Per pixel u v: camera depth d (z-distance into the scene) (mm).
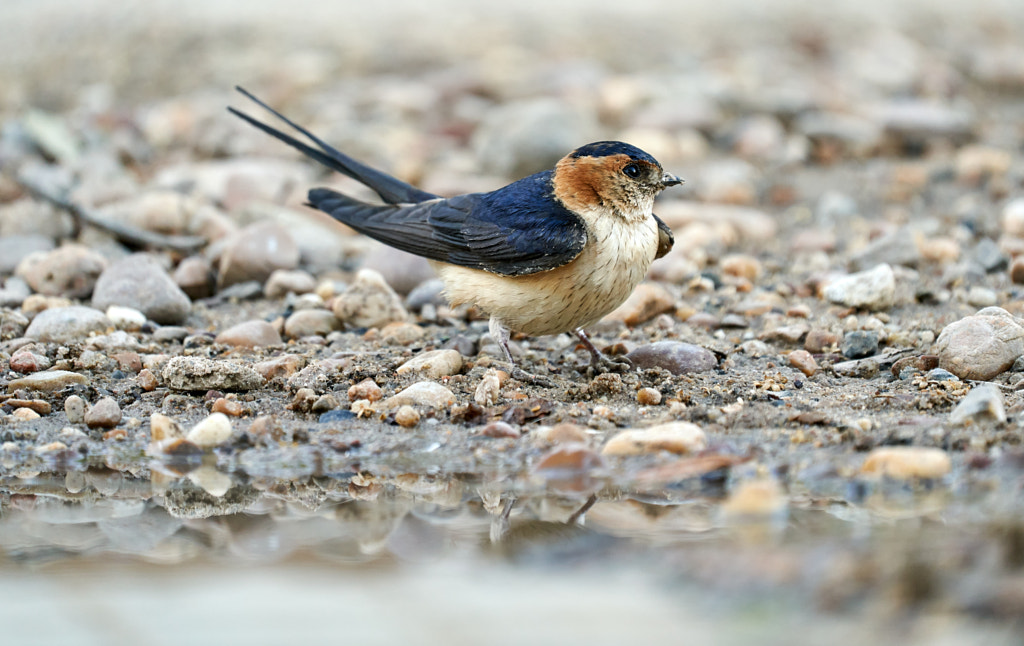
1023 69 23797
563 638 6148
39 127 19047
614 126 20797
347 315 12734
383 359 11617
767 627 6230
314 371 11141
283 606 6707
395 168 18391
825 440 9211
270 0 29734
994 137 20391
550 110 18453
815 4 28703
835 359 11477
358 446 9664
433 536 7820
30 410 10352
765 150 19594
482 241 10680
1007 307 12570
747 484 8070
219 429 9711
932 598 6465
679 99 21359
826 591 6609
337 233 16375
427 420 10094
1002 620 6203
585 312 10664
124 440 9953
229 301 13891
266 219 15844
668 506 8227
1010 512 7676
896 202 17391
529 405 10234
